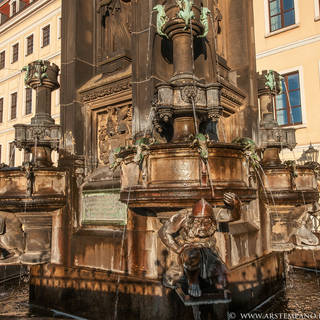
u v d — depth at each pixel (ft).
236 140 15.21
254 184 21.27
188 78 16.53
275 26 59.21
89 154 22.85
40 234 19.31
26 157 85.35
